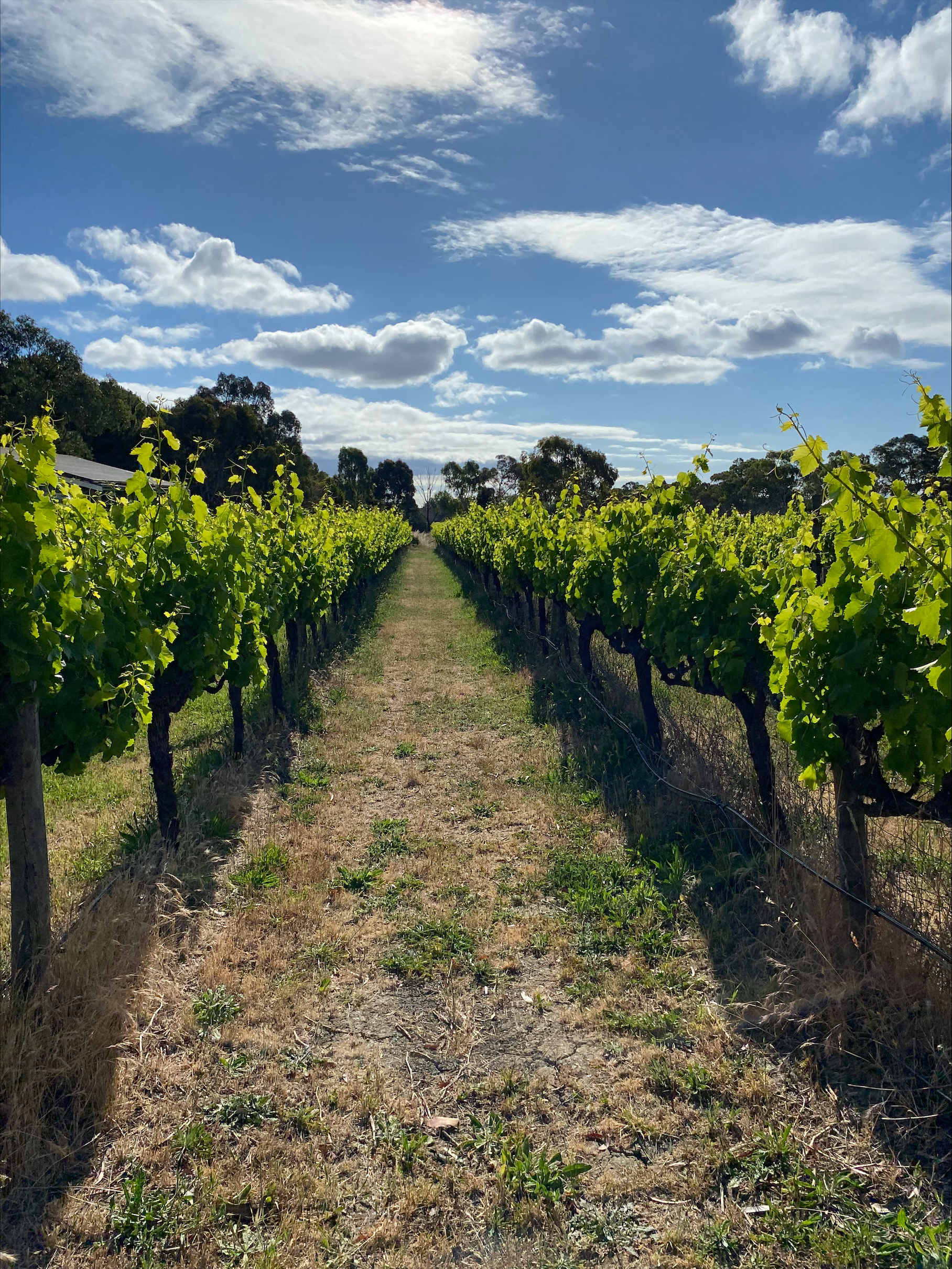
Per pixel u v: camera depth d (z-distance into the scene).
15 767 3.34
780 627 3.64
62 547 3.79
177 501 6.00
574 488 11.93
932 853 4.47
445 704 9.95
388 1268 2.37
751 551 6.32
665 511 7.68
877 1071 3.06
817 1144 2.76
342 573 13.32
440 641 15.27
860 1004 3.27
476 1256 2.41
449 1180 2.69
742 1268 2.32
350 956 4.16
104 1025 3.24
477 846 5.57
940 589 2.83
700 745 6.24
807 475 3.37
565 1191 2.62
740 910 4.34
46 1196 2.61
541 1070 3.26
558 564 10.80
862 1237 2.35
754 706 4.95
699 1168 2.69
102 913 3.92
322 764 7.47
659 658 6.41
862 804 3.58
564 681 10.06
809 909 3.82
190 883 4.77
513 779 6.96
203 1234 2.47
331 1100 3.08
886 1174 2.62
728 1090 3.04
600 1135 2.87
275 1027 3.55
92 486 22.91
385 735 8.63
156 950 4.01
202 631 5.34
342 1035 3.52
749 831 4.97
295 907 4.62
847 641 3.30
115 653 4.23
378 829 5.90
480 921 4.49
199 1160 2.76
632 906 4.54
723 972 3.87
